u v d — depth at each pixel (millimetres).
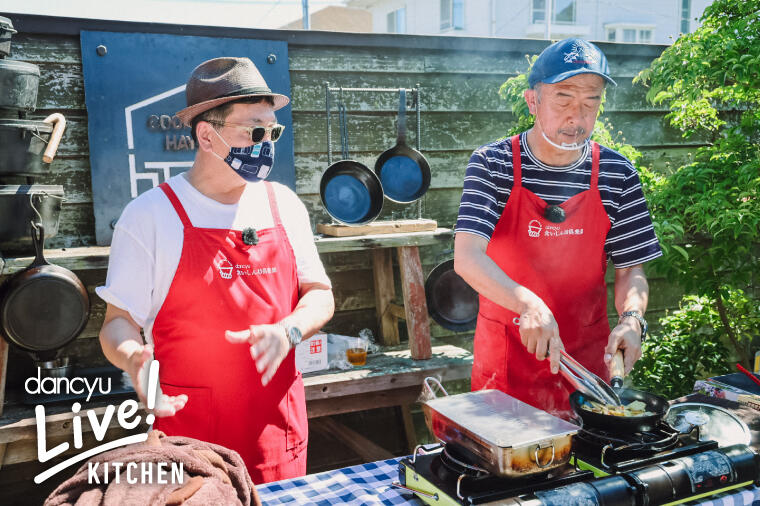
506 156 1936
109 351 1503
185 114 1635
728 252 3480
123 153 2938
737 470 1278
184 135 3035
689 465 1252
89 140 2877
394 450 3709
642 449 1302
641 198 1981
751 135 3670
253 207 1757
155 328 1657
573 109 1745
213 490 1002
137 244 1611
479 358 2102
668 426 1380
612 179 1953
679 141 4109
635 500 1194
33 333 2441
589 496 1164
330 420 3475
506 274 1806
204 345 1637
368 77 3400
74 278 2494
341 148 3373
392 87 3451
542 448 1183
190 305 1631
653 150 4066
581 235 1939
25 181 2746
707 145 4164
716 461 1275
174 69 2998
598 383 1553
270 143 1672
